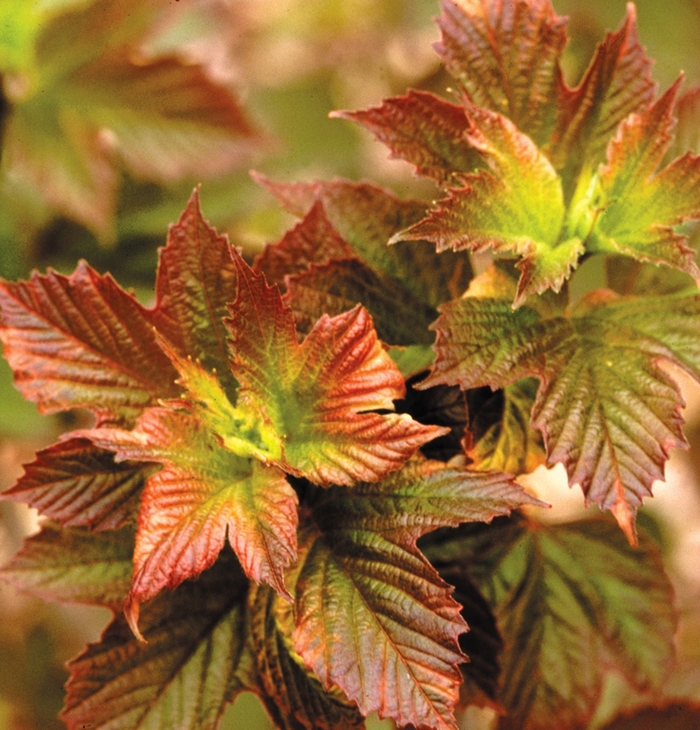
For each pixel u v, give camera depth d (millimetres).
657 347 674
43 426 809
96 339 677
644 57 698
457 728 640
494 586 733
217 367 683
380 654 647
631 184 682
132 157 813
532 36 696
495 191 674
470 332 669
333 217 711
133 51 797
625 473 660
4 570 691
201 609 690
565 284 682
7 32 786
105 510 671
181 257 676
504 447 683
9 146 806
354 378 658
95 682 679
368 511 663
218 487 657
